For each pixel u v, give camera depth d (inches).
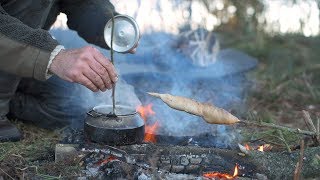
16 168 52.7
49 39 52.0
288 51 110.1
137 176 48.9
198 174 50.9
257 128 69.0
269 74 97.2
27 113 68.0
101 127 52.1
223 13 128.8
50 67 51.2
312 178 51.1
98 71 49.9
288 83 91.7
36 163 54.2
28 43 51.5
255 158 51.8
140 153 51.9
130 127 52.4
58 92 68.2
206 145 56.0
